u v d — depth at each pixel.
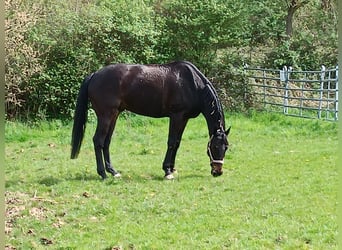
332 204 7.38
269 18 21.61
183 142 13.13
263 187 8.46
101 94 9.03
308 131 14.29
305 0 21.34
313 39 21.42
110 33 17.09
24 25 14.80
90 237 6.31
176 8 18.42
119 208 7.42
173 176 9.27
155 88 9.05
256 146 12.43
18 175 9.54
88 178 9.22
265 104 17.92
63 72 16.25
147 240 6.13
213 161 9.09
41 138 14.15
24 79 15.41
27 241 6.18
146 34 17.25
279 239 6.05
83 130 9.07
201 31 18.16
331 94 19.52
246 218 6.86
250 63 20.00
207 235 6.27
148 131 14.81
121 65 9.19
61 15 16.48
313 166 9.99
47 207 7.50
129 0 17.53
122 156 11.31
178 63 9.30
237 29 18.62
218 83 18.67
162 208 7.37
